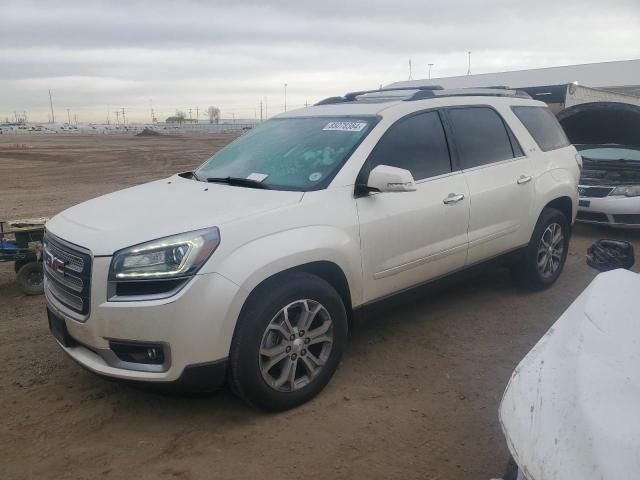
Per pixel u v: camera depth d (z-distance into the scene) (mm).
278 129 4789
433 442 3256
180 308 3100
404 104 4527
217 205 3596
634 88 27703
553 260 5832
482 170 4848
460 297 5602
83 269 3271
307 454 3143
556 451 1786
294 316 3572
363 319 4047
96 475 2973
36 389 3877
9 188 15977
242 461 3084
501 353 4395
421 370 4109
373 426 3404
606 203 8203
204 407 3629
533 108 5836
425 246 4328
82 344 3424
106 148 35469
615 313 2189
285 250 3406
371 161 4070
